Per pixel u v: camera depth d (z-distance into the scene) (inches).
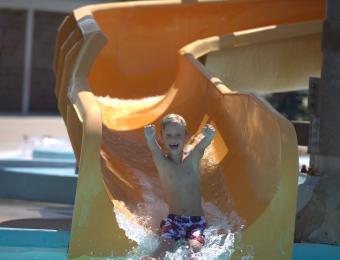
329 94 898.7
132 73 1284.4
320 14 1325.0
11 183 1245.7
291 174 731.4
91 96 826.2
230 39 1204.5
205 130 797.9
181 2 1286.9
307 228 853.8
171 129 786.8
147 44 1293.1
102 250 728.3
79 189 723.4
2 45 2977.4
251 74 1245.7
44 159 1536.7
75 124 825.5
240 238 735.1
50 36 3043.8
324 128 904.3
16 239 802.8
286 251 731.4
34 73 3031.5
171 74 1284.4
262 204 755.4
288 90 1314.0
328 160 903.1
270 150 771.4
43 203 1178.6
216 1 1296.8
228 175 872.9
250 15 1311.5
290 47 1264.8
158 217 805.2
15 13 2984.7
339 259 799.1
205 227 775.7
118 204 769.6
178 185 784.3
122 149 973.2
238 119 890.1
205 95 1023.0
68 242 807.1
